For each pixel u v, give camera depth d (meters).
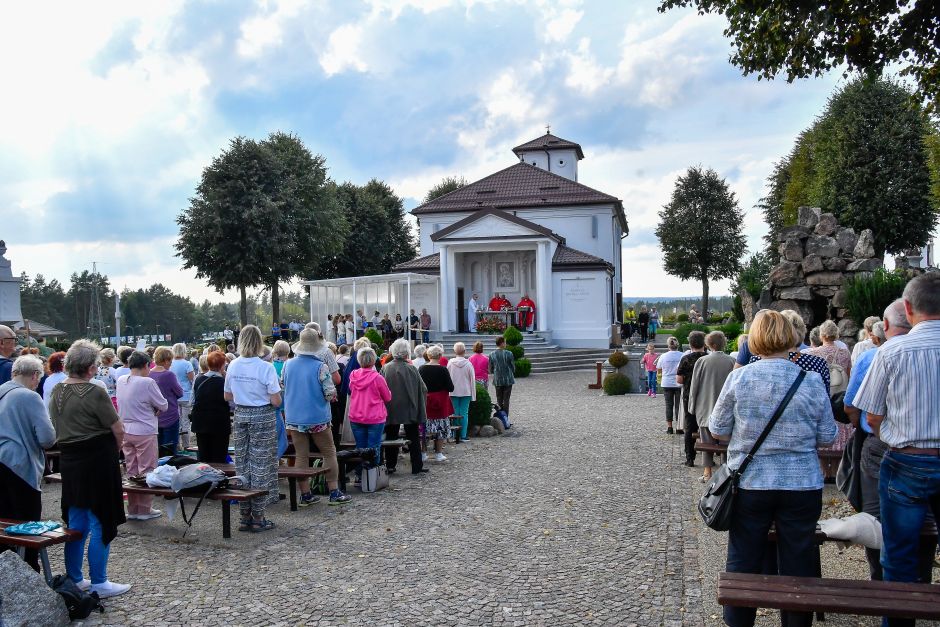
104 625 5.52
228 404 9.95
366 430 10.12
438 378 12.20
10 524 5.82
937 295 4.13
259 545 7.56
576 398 22.23
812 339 9.65
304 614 5.68
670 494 9.47
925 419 4.08
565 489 9.91
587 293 36.16
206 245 46.84
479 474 11.09
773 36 9.93
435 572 6.61
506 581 6.34
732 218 60.25
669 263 62.09
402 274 33.22
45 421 6.01
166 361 11.02
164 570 6.79
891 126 39.91
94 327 102.06
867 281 17.08
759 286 37.47
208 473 7.73
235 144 47.25
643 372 23.33
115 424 6.16
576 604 5.78
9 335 8.46
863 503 5.34
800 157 49.91
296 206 49.31
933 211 39.34
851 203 40.50
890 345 4.24
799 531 4.21
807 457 4.19
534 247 36.12
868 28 9.40
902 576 4.26
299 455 9.27
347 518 8.64
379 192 70.12
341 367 11.84
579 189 41.72
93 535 6.10
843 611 3.81
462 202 42.44
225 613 5.73
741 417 4.27
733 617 4.42
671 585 6.16
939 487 4.07
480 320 36.12
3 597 5.11
